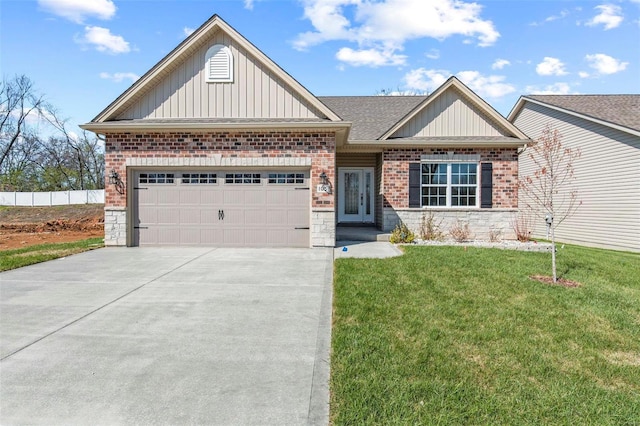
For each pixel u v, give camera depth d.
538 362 3.77
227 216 11.17
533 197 17.88
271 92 11.09
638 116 14.61
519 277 7.18
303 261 9.05
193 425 2.77
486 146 13.52
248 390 3.25
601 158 14.82
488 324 4.77
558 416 2.86
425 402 3.01
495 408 2.94
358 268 7.89
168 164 10.98
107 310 5.40
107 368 3.64
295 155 10.92
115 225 11.16
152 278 7.33
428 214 13.58
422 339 4.27
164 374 3.53
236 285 6.82
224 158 10.95
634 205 13.53
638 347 4.19
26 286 6.71
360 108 17.20
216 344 4.24
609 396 3.16
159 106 11.18
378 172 14.88
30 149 42.09
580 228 15.77
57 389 3.25
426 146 13.54
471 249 10.57
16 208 29.52
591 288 6.54
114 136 11.05
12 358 3.85
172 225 11.23
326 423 2.79
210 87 11.13
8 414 2.88
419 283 6.69
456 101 13.77
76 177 43.31
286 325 4.84
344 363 3.66
